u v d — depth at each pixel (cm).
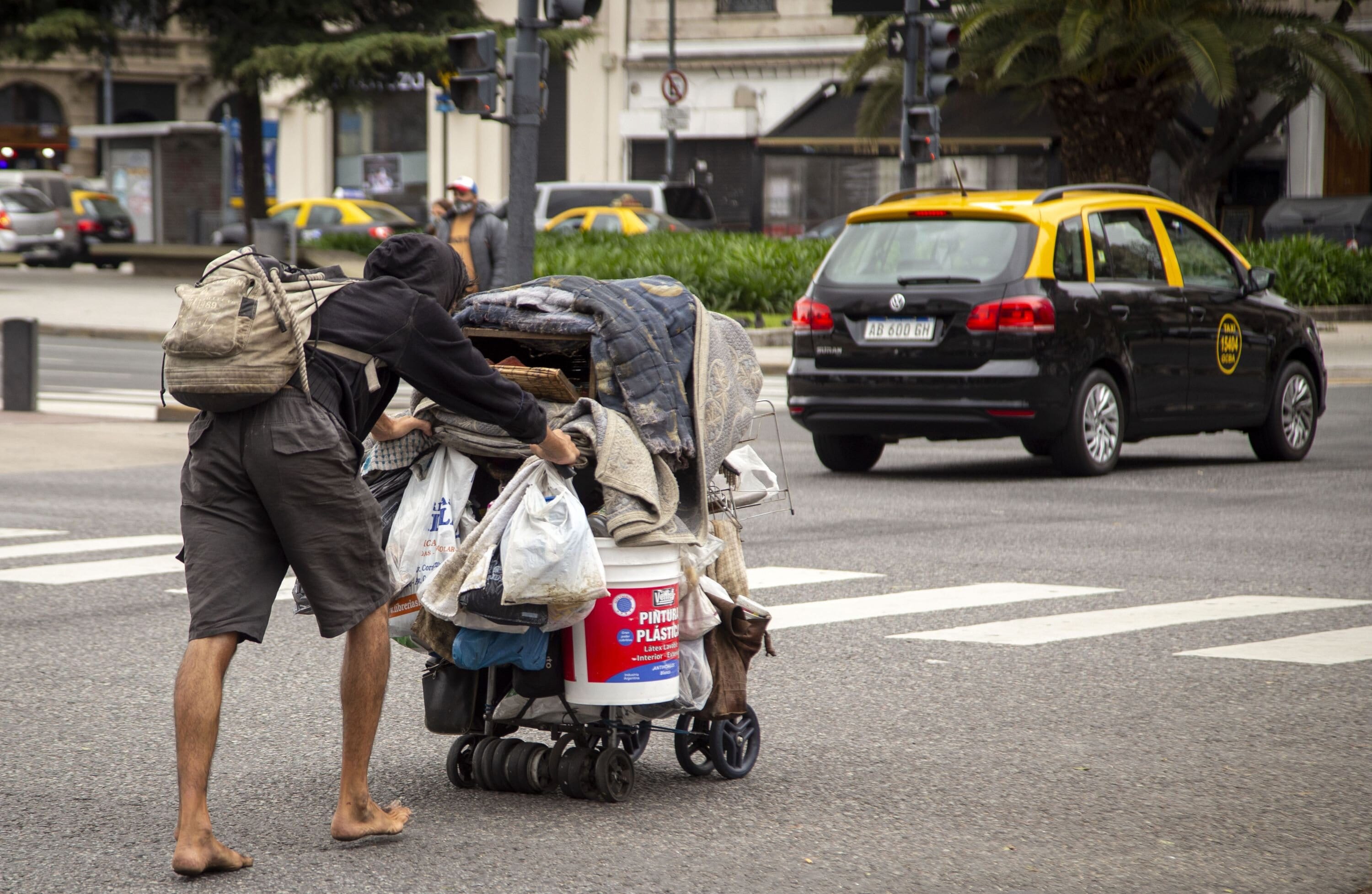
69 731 826
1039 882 608
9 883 606
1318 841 657
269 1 5075
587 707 702
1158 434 1864
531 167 2181
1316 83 4066
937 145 2784
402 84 6719
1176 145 4709
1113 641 1030
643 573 689
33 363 2317
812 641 1034
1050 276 1727
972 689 912
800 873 618
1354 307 4216
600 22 6650
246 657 990
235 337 599
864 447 1892
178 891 597
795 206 5459
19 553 1338
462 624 675
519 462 693
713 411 714
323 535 619
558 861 630
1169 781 739
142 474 1822
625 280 737
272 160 7050
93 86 8194
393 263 650
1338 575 1254
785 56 6372
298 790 727
